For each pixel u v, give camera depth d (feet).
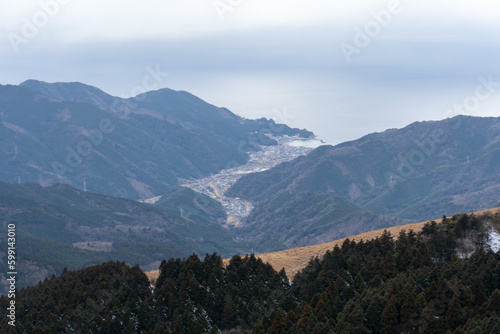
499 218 280.92
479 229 276.41
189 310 255.91
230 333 247.50
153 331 247.91
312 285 264.31
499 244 268.00
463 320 219.61
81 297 273.33
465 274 241.96
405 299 232.94
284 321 237.86
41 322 256.93
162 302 263.90
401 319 227.20
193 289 268.41
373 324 230.89
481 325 207.62
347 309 238.27
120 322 253.24
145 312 256.73
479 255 251.19
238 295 268.41
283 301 258.57
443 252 273.75
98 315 255.91
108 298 267.39
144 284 282.77
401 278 250.78
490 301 218.18
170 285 272.51
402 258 269.44
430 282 247.70
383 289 245.45
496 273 237.25
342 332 220.84
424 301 228.43
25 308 273.54
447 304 226.99
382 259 279.69
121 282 282.77
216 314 260.42
